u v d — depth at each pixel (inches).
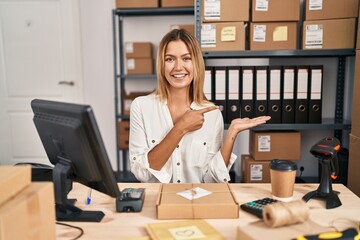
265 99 75.1
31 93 127.8
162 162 50.6
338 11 70.7
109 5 119.7
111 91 124.3
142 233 32.4
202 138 55.9
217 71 74.7
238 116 76.0
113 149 127.0
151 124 56.1
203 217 34.9
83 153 32.8
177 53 53.3
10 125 130.0
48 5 122.2
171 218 35.0
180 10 104.7
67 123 32.4
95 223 34.9
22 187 27.7
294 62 85.8
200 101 57.9
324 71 84.7
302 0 76.6
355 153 62.9
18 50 125.3
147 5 103.0
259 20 72.1
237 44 73.2
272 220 28.9
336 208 37.6
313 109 75.0
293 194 42.3
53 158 39.1
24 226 25.2
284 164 39.6
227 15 72.6
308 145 88.2
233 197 36.9
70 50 124.0
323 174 40.3
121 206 37.4
